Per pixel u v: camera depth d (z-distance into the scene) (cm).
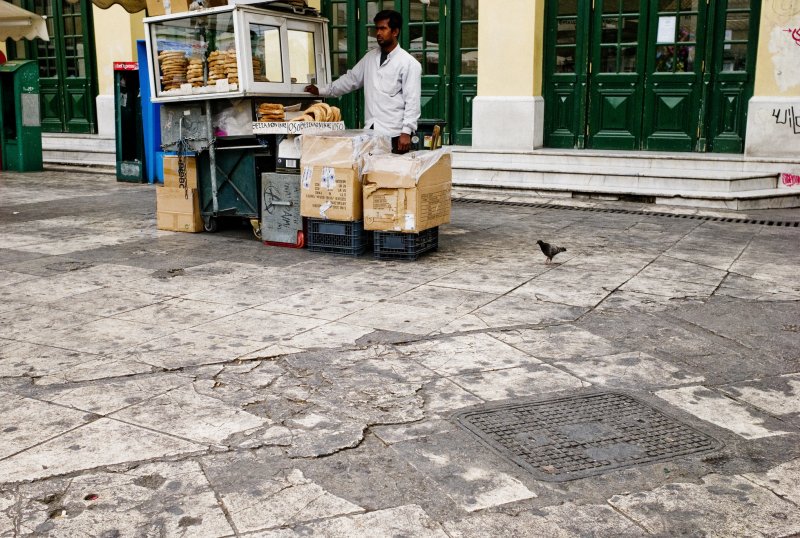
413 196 616
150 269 607
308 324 468
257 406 352
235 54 679
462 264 625
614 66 1075
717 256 662
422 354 419
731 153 1025
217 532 255
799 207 943
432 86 1173
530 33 1069
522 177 1040
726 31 1010
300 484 285
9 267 611
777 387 382
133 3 822
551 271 603
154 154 1155
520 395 367
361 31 1209
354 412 347
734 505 274
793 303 522
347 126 1246
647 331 462
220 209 738
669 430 334
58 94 1477
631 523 262
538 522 263
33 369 396
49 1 1450
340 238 655
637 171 989
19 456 304
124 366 400
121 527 257
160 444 315
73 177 1244
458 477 292
